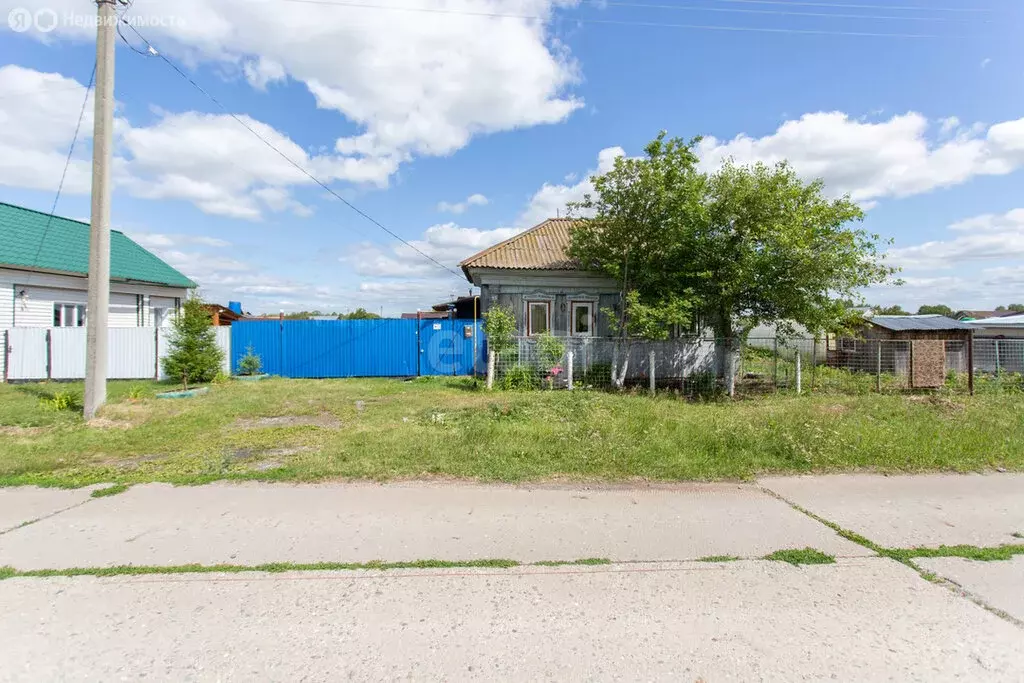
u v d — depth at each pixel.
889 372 14.91
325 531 4.04
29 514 4.35
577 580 3.32
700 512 4.50
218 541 3.84
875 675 2.42
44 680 2.34
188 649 2.58
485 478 5.37
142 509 4.47
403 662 2.50
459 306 23.27
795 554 3.69
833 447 6.31
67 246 18.58
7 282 15.93
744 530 4.12
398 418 9.18
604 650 2.61
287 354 17.95
